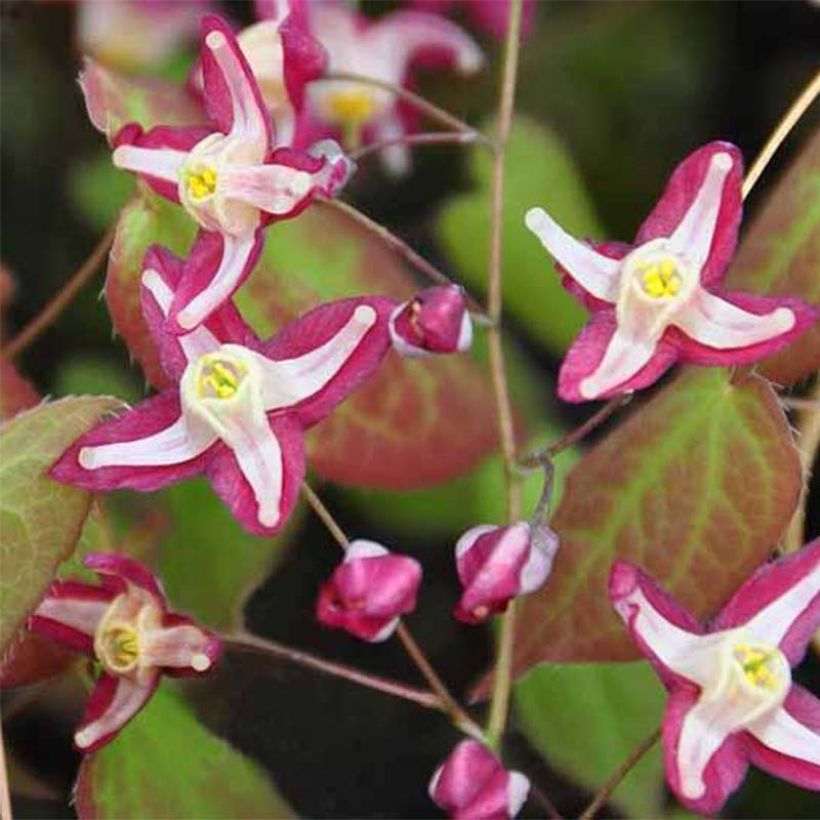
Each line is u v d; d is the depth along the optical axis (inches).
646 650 7.9
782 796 10.2
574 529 8.4
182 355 8.0
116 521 9.6
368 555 7.8
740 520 8.2
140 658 8.2
